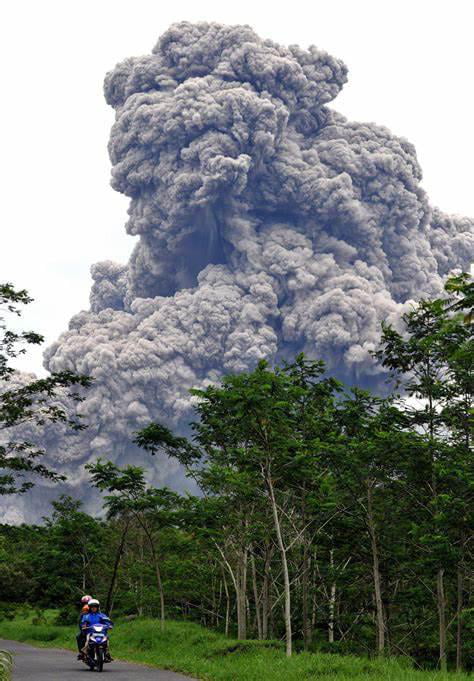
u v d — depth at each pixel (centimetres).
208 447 4828
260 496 4419
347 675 2527
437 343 3997
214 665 3016
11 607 8131
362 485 4356
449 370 4075
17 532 6350
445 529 3825
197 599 6469
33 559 7550
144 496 5319
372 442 4050
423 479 4075
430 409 4191
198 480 4962
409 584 4850
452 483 3894
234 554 5084
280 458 3900
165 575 6262
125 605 6962
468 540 3831
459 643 3953
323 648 4550
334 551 4691
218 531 4678
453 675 2506
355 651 4734
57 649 4653
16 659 3622
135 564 6738
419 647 4806
